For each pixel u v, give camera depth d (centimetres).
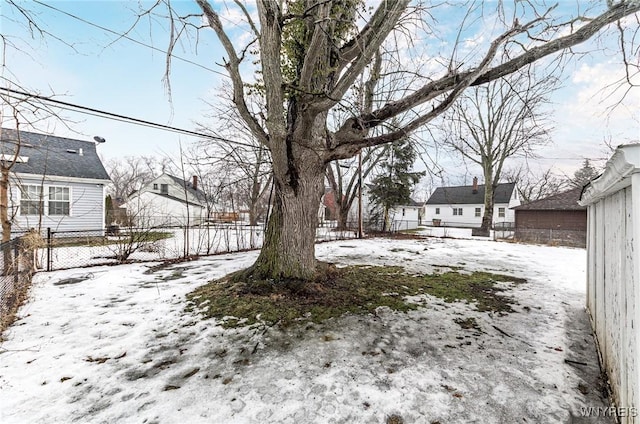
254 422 193
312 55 363
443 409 207
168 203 2519
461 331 341
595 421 198
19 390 225
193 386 232
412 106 441
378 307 407
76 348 295
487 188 1706
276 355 281
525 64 376
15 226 977
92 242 945
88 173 1275
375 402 214
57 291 491
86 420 194
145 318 372
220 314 378
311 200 482
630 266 172
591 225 378
